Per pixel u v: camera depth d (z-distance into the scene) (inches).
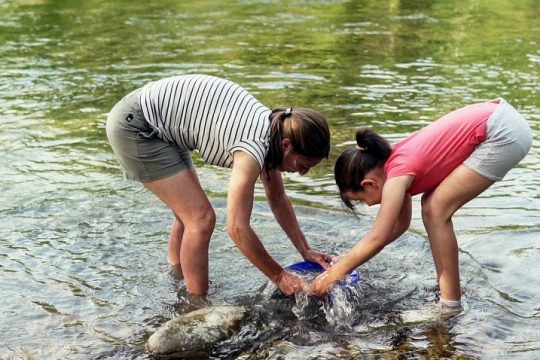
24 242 195.9
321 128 154.1
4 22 520.4
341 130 279.7
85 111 314.7
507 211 211.9
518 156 158.1
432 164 157.4
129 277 178.9
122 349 148.9
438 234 160.1
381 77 362.0
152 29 489.4
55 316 161.3
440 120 163.3
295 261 185.9
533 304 163.6
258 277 179.2
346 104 314.7
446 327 154.9
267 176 169.6
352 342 150.8
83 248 193.2
